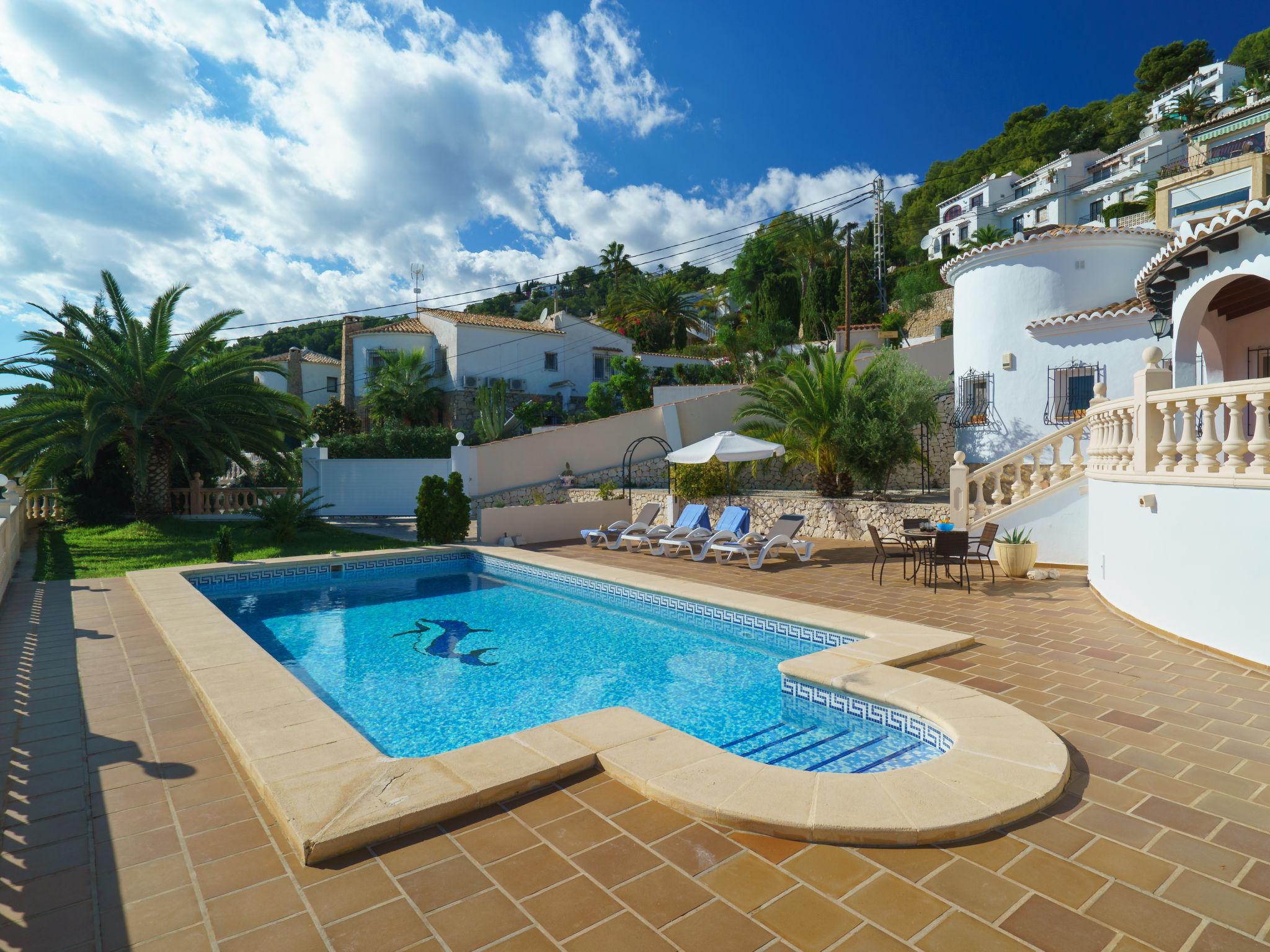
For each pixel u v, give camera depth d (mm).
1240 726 4738
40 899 3066
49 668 6895
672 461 14719
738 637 9102
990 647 6914
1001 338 16625
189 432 19156
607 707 6531
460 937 2729
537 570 13414
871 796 3717
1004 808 3547
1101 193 47469
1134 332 14594
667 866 3219
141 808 3955
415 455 29594
